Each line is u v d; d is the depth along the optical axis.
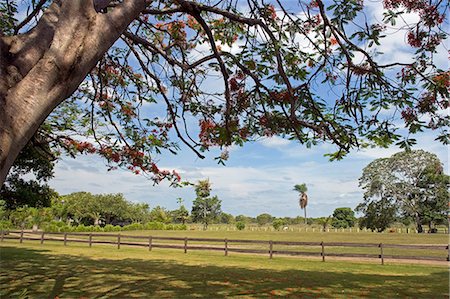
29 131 1.68
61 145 8.41
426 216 42.94
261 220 88.88
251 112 5.05
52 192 14.13
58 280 9.41
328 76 4.97
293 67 4.91
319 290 8.48
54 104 1.82
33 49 1.93
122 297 7.53
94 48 2.01
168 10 3.56
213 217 69.56
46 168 12.43
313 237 33.19
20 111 1.66
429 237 32.19
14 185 12.68
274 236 35.22
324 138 4.99
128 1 2.36
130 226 52.50
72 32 1.96
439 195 42.06
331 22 4.39
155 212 70.62
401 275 10.99
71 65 1.88
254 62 4.72
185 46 6.18
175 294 7.88
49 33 2.05
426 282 9.66
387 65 4.34
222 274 10.86
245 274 10.91
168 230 54.81
